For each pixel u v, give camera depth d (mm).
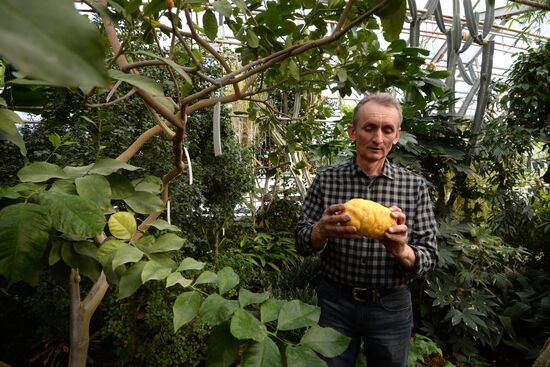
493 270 2553
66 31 125
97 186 646
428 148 2305
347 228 990
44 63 118
